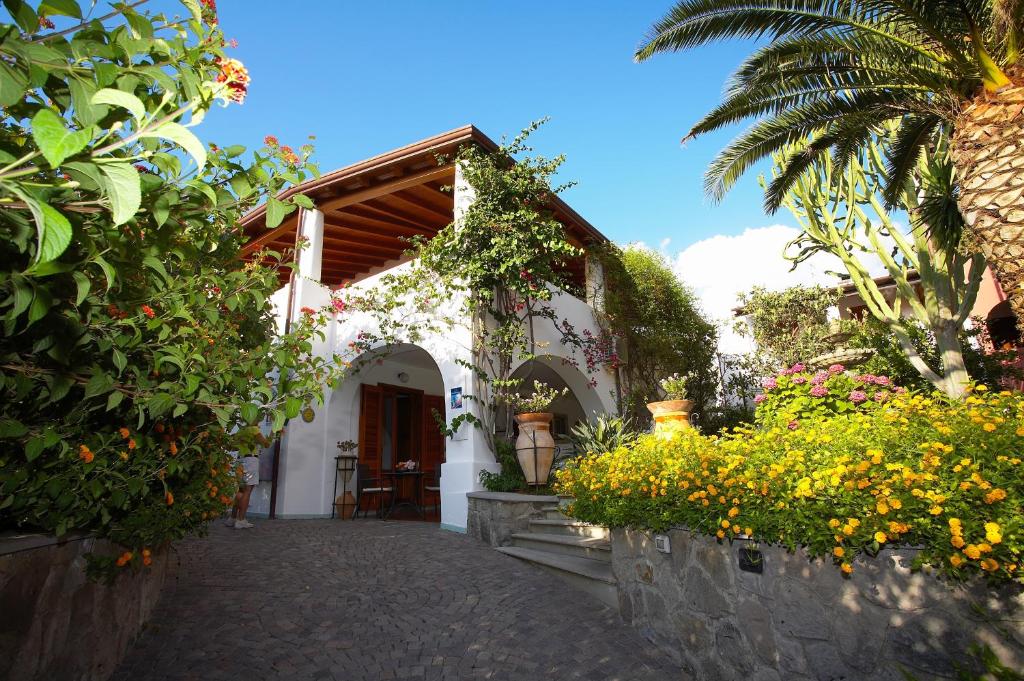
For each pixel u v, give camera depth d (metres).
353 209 10.47
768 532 2.88
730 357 13.19
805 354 11.11
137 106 1.26
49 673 2.47
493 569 5.40
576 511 4.73
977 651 2.21
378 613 4.32
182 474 3.32
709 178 7.57
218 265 3.80
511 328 7.93
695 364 11.83
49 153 1.07
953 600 2.31
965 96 5.18
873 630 2.52
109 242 1.98
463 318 7.94
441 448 11.83
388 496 10.40
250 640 3.76
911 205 8.50
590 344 10.02
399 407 11.28
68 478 2.44
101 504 2.65
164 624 3.88
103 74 1.49
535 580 5.07
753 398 12.02
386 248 12.18
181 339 2.82
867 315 10.80
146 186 1.78
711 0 6.00
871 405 5.52
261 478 8.97
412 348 8.98
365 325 9.27
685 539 3.57
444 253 8.11
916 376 8.55
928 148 7.89
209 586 4.71
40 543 2.37
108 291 2.39
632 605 4.07
